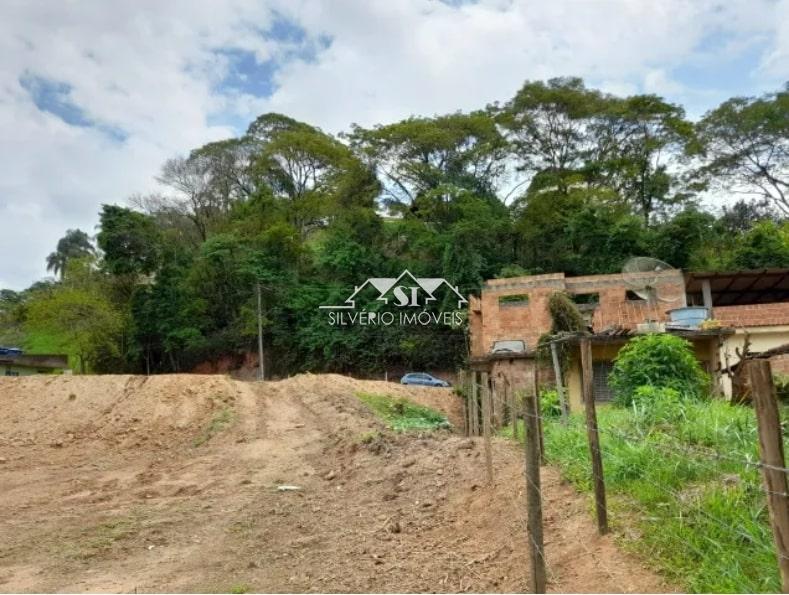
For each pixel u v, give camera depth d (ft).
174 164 165.17
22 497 34.81
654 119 138.51
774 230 109.09
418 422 57.16
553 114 141.59
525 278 87.45
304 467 40.29
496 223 125.18
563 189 132.98
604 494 16.40
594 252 120.47
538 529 14.03
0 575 21.40
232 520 27.86
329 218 146.92
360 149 140.46
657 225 126.31
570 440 24.86
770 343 59.98
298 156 164.14
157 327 133.69
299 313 131.23
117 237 134.00
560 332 47.91
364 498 29.55
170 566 21.83
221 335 135.85
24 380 69.56
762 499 14.73
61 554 23.58
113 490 36.17
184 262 143.95
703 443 19.85
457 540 20.79
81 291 137.90
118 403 63.82
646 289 64.49
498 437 35.29
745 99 134.72
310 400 68.69
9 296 203.00
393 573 18.88
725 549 13.23
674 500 16.31
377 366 123.85
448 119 139.64
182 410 61.05
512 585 15.83
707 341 48.98
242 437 52.16
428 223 133.59
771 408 9.12
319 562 21.08
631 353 37.22
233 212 155.53
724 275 69.05
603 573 14.38
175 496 33.94
